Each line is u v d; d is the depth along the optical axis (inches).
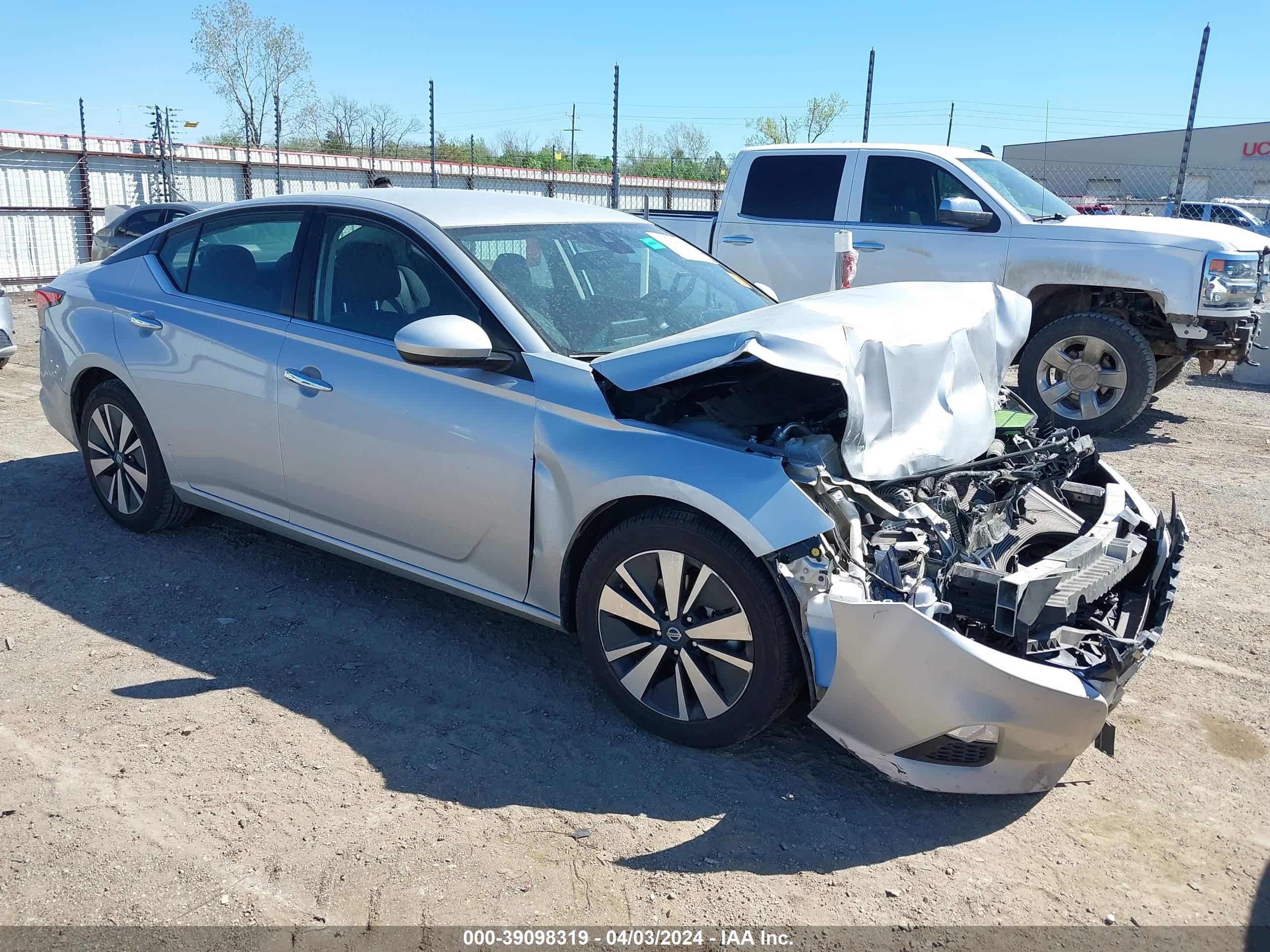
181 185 836.6
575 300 153.1
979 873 109.7
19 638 156.9
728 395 140.1
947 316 146.2
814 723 123.7
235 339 169.0
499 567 143.4
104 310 192.5
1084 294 315.6
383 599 175.3
